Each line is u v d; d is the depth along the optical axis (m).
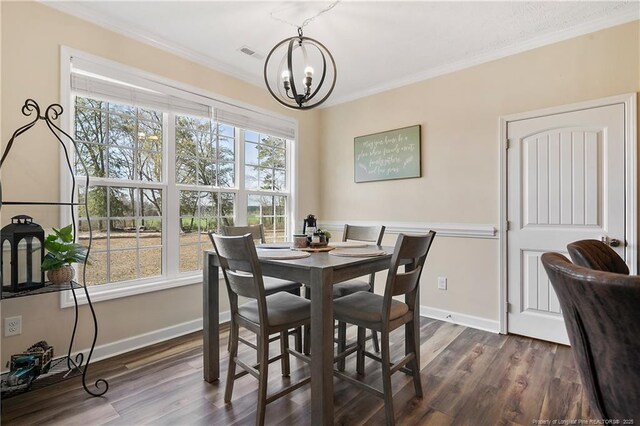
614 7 2.19
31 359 1.80
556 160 2.53
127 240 2.51
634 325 0.70
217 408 1.71
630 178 2.25
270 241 3.63
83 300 2.21
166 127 2.74
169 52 2.70
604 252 1.37
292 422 1.60
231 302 1.77
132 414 1.66
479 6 2.18
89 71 2.25
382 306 1.70
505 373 2.07
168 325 2.66
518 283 2.70
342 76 3.30
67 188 2.15
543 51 2.59
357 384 1.65
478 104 2.91
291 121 3.80
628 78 2.27
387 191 3.53
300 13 2.26
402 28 2.44
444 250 3.10
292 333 2.33
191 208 2.92
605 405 0.81
